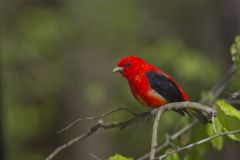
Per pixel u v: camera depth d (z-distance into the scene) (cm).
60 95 1733
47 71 1758
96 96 1628
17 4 1825
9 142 1820
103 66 1738
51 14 1775
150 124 1697
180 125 858
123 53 1747
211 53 1559
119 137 1700
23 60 1758
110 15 1775
